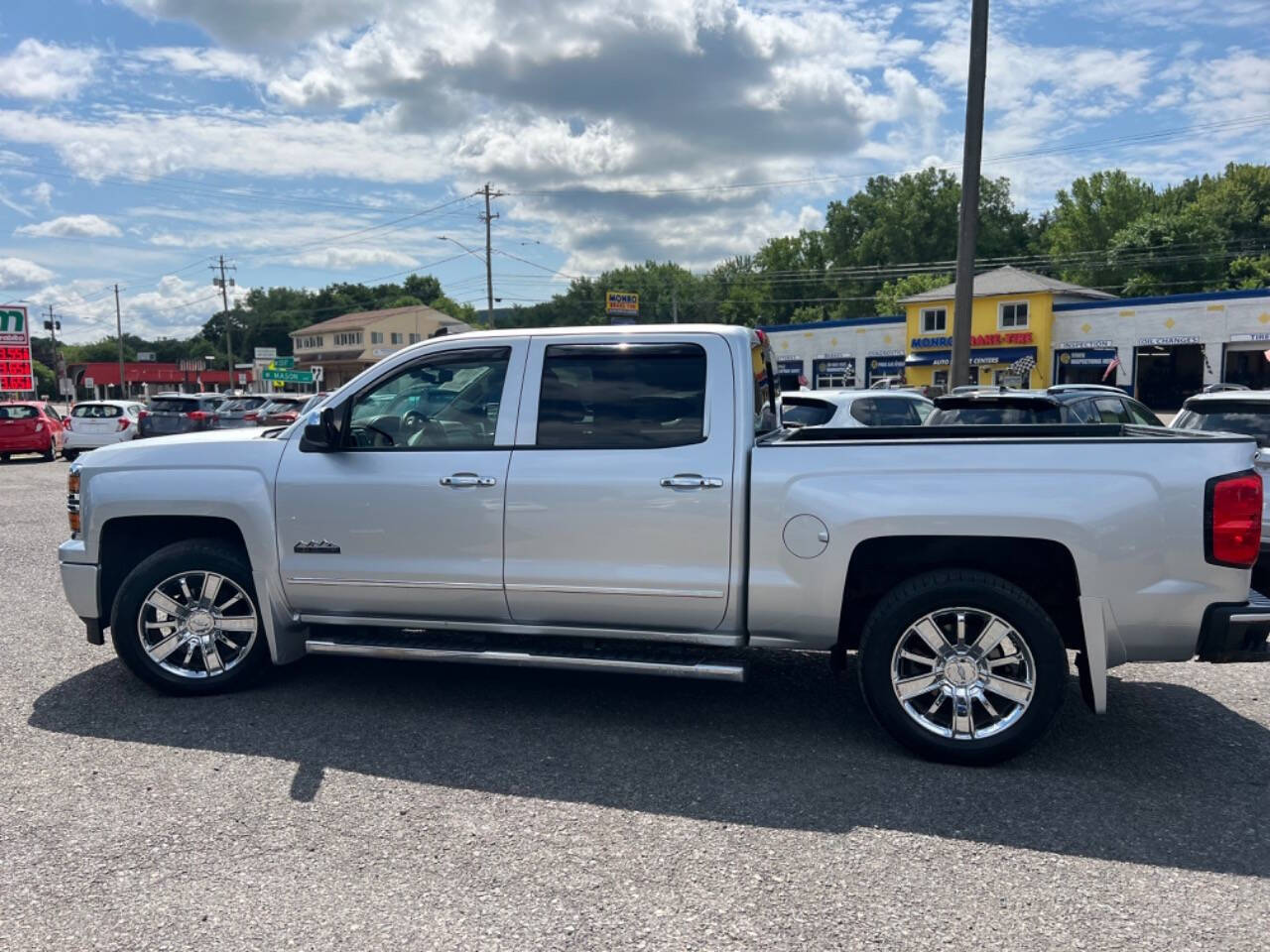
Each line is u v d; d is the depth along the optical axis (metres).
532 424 4.71
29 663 5.84
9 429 22.94
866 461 4.30
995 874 3.32
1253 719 4.89
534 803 3.89
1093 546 4.06
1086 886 3.24
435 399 4.91
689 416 4.55
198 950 2.85
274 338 129.00
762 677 5.60
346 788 4.02
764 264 103.69
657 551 4.50
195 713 4.94
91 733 4.66
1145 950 2.86
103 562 5.28
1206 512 4.00
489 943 2.89
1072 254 76.88
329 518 4.89
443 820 3.73
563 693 5.28
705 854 3.46
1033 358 43.81
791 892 3.20
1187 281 65.12
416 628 4.91
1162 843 3.55
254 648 5.18
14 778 4.11
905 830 3.66
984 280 46.38
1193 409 7.62
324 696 5.21
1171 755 4.42
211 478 5.04
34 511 13.38
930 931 2.96
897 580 4.62
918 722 4.30
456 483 4.70
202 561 5.08
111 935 2.93
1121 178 76.19
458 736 4.63
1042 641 4.12
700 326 4.66
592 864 3.39
